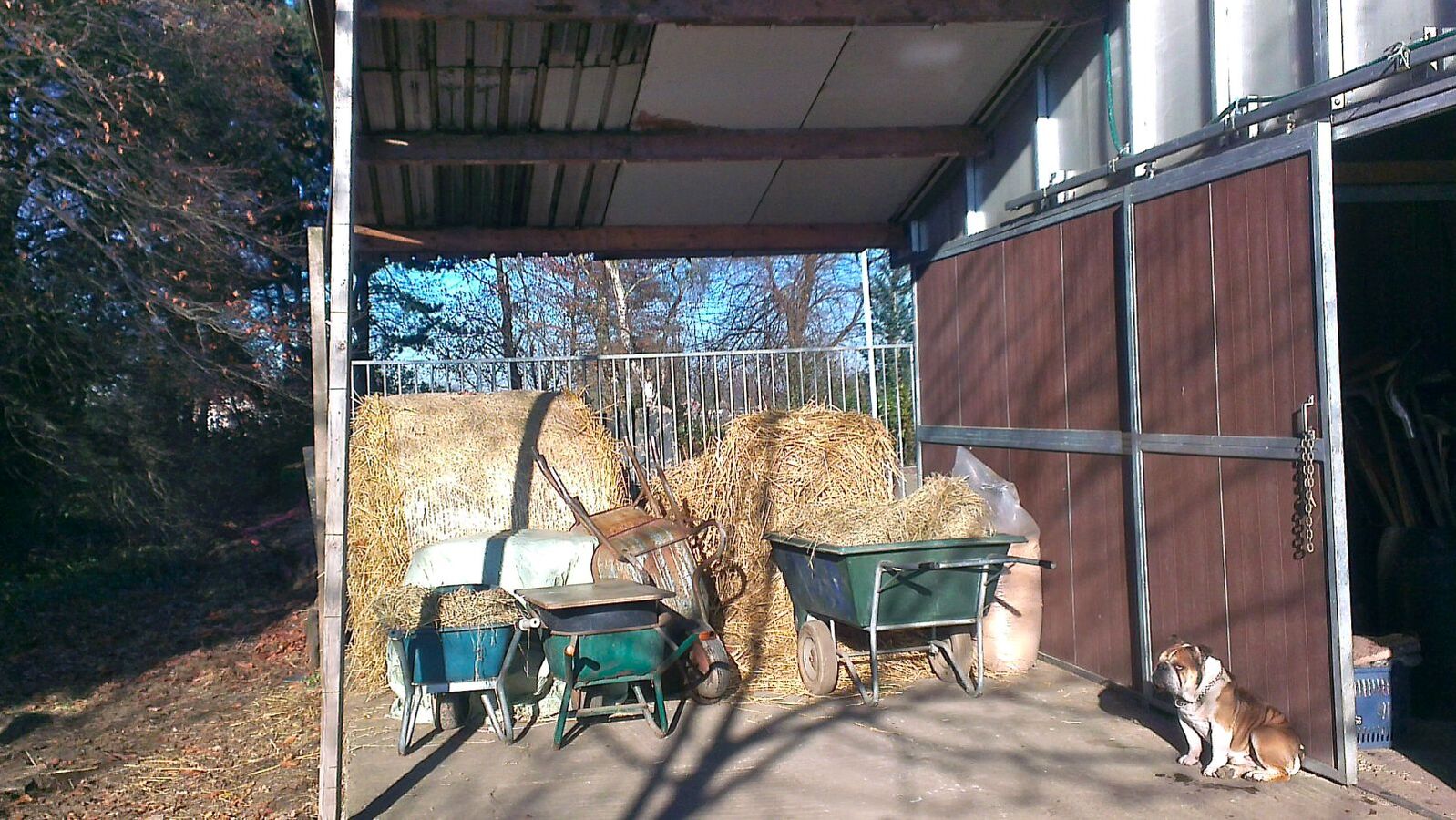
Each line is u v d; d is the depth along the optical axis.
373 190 8.02
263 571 13.96
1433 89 4.35
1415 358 6.43
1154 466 5.94
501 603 5.96
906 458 9.34
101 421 12.97
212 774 5.95
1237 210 5.26
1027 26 6.57
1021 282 7.30
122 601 12.11
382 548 7.31
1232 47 5.56
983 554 6.32
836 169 8.12
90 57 12.67
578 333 20.62
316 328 6.88
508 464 7.67
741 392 9.00
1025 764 5.33
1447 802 4.62
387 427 7.58
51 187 12.25
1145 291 5.96
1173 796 4.83
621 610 5.77
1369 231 6.93
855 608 6.25
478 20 5.92
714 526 7.55
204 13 13.87
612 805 5.00
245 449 17.58
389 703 6.95
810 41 6.53
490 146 7.31
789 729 6.01
